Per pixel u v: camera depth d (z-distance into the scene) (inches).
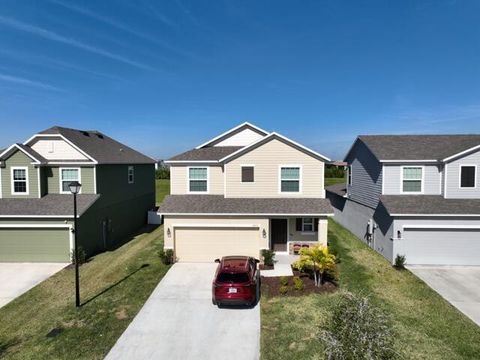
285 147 718.5
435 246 641.0
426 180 706.8
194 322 423.2
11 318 440.1
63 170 784.3
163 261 666.8
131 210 1031.6
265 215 663.8
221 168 764.6
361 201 856.9
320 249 551.8
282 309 454.3
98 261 700.7
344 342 274.5
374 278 569.6
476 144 705.0
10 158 756.6
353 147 917.2
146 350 362.0
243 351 358.0
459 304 466.9
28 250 699.4
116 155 948.0
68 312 453.7
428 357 339.3
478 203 663.1
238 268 464.8
